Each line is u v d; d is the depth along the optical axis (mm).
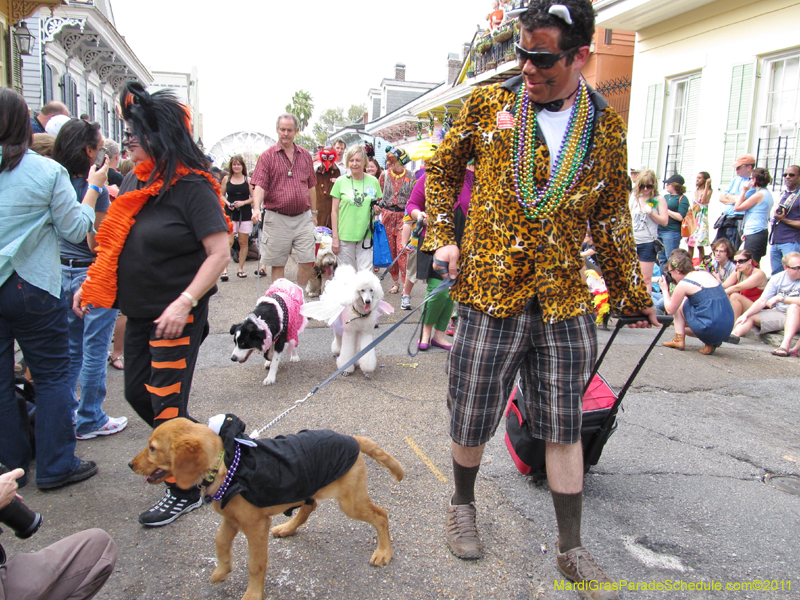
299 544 2551
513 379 2420
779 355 5836
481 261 2250
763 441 3783
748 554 2576
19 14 10969
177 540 2561
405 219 6500
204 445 2002
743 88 8570
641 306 2432
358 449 2336
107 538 1885
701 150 9375
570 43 1952
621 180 2211
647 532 2715
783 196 6984
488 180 2221
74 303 2998
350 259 7121
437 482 3102
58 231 2850
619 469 3336
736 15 8625
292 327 4906
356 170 6832
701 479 3252
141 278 2549
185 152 2514
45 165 2760
